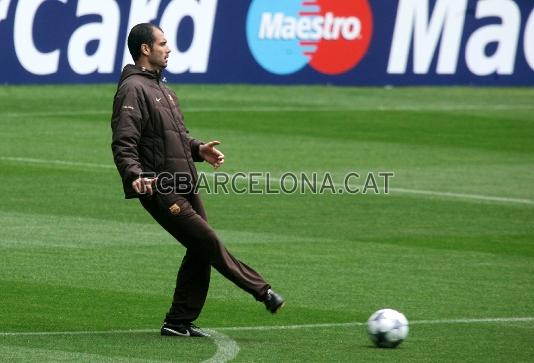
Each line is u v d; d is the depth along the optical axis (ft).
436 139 222.07
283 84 292.40
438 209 154.61
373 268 119.75
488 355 87.20
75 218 141.69
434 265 121.90
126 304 102.63
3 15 263.08
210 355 85.51
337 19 295.28
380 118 246.68
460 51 306.96
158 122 89.56
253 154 197.26
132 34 90.53
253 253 125.59
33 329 92.94
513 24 310.65
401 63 301.84
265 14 288.71
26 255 121.29
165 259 121.08
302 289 110.01
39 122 224.33
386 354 86.84
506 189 171.22
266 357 85.20
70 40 270.05
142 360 83.51
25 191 158.51
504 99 286.05
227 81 287.69
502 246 132.57
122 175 87.81
